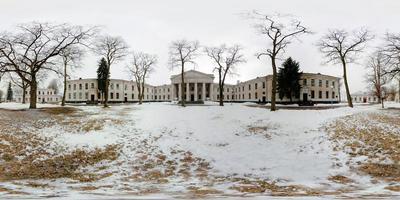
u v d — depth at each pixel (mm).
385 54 30922
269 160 16781
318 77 71500
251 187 12297
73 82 94750
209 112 32031
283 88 62594
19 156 15844
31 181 12609
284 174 14477
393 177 13266
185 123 25922
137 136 21625
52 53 33562
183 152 18344
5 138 18297
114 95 95625
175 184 12875
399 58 30406
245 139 21141
